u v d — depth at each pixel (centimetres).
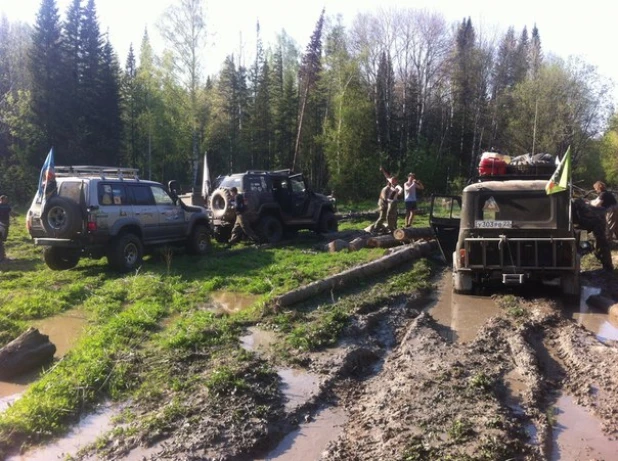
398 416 457
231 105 4675
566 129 4025
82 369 552
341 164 4150
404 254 1183
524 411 475
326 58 4359
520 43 5609
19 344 606
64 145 3722
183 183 4344
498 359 601
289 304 823
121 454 414
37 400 491
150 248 1262
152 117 3828
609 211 1133
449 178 4600
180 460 400
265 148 4778
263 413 473
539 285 1003
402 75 4806
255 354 616
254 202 1505
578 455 406
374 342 672
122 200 1140
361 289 939
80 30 3916
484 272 907
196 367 580
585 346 635
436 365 572
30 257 1307
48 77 3738
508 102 4544
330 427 462
